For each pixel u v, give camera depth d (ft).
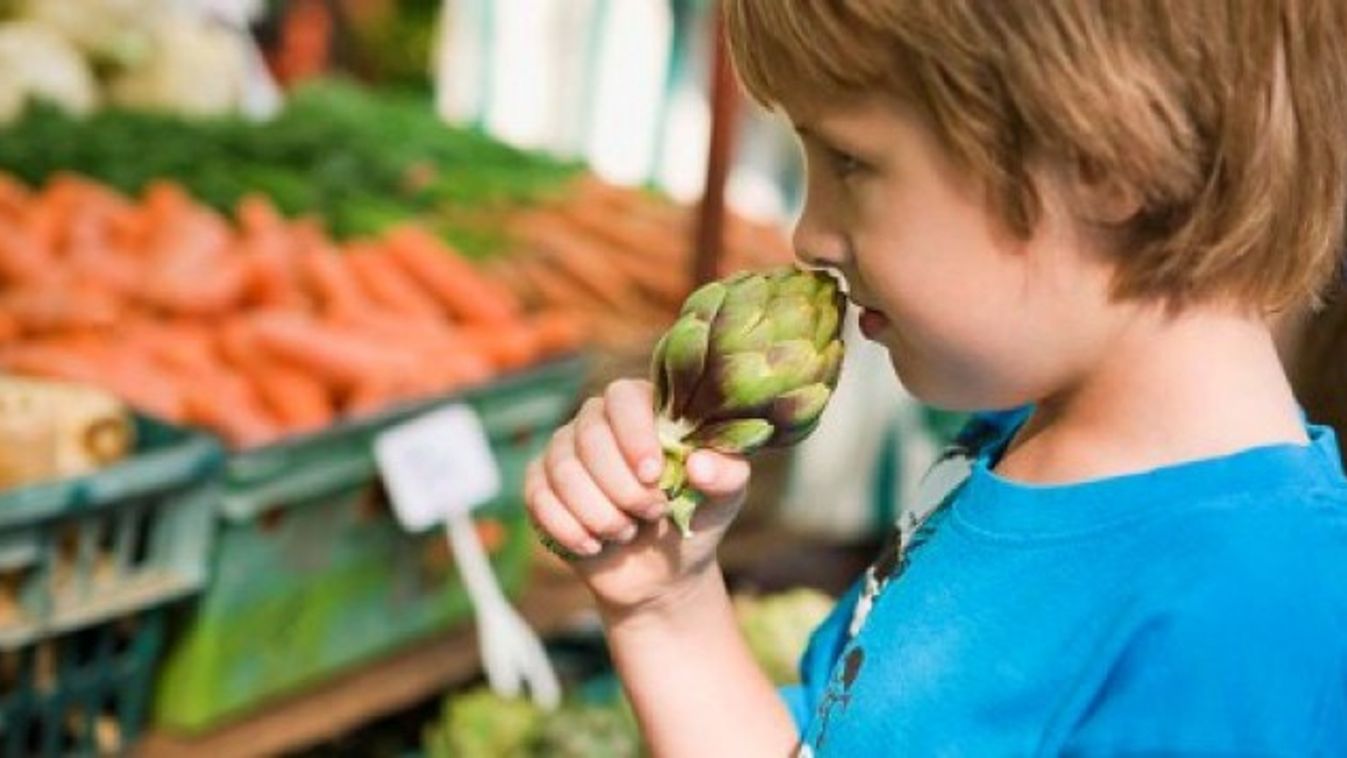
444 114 16.58
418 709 9.86
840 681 4.26
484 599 8.93
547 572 10.21
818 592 11.47
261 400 9.06
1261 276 3.78
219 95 14.96
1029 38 3.52
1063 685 3.79
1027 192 3.63
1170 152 3.58
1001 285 3.74
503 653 8.95
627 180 15.79
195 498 8.00
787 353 4.15
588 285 12.10
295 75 18.29
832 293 4.21
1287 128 3.69
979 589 4.00
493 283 11.04
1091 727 3.72
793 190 15.57
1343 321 5.33
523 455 9.62
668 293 12.44
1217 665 3.58
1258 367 3.87
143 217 11.09
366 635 8.98
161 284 9.94
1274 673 3.55
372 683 8.98
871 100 3.71
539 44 17.39
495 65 17.78
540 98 17.46
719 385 4.17
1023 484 4.04
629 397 4.33
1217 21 3.57
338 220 12.15
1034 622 3.87
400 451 8.66
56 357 8.87
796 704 4.83
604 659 10.31
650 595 4.61
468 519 8.98
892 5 3.55
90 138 12.34
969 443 4.71
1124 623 3.71
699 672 4.66
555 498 4.32
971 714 3.92
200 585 8.14
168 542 8.00
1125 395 3.86
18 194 11.16
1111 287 3.74
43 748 7.98
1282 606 3.59
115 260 10.19
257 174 12.49
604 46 16.71
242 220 11.48
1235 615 3.60
